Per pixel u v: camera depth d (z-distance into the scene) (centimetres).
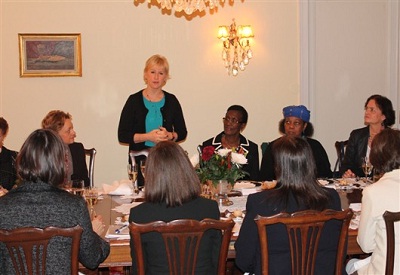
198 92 572
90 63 557
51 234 202
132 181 361
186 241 215
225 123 421
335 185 378
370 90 588
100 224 266
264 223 216
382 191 235
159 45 563
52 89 555
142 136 428
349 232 265
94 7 552
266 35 574
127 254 254
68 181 333
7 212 208
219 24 568
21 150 214
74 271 211
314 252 225
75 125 561
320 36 578
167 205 221
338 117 587
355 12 579
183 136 464
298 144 231
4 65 545
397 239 233
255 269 233
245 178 425
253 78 577
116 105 564
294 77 581
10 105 550
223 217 290
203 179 319
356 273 271
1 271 212
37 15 544
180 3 445
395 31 585
